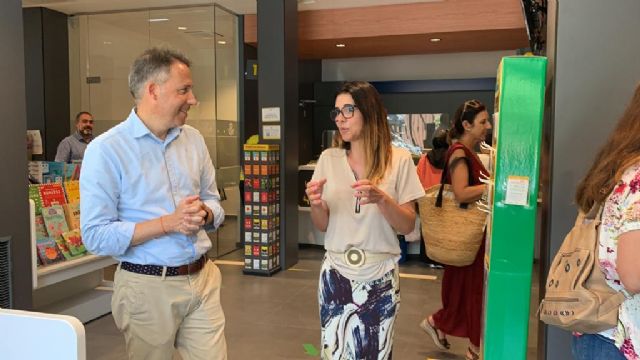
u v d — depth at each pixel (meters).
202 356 2.08
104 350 3.64
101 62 7.67
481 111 3.09
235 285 5.41
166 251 1.96
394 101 9.40
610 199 1.46
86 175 1.90
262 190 5.75
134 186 1.96
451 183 3.02
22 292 3.05
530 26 3.75
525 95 1.91
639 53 2.12
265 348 3.70
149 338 1.98
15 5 2.94
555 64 2.20
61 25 7.63
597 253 1.51
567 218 2.23
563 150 2.21
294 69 6.27
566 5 2.16
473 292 3.21
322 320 2.21
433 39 7.47
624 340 1.44
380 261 2.12
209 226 2.18
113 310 2.04
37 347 1.08
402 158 2.17
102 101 7.74
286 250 6.09
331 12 7.22
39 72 7.41
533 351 3.62
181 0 6.82
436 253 3.10
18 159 3.00
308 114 9.23
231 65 7.43
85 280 4.62
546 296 1.64
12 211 2.97
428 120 9.11
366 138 2.13
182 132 2.16
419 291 5.17
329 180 2.19
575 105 2.19
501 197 1.96
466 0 6.78
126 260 1.97
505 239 1.98
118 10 7.43
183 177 2.07
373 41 7.58
